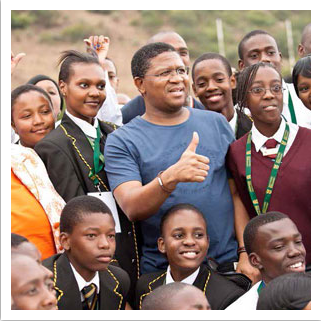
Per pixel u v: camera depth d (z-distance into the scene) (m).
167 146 4.16
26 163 4.00
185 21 28.80
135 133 4.19
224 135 4.32
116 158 4.11
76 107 4.34
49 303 2.93
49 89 5.52
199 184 4.11
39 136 4.50
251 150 4.16
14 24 26.73
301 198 4.02
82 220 3.61
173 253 3.87
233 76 5.08
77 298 3.58
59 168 4.11
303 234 4.01
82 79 4.33
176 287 3.27
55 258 3.72
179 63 4.19
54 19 27.78
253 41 5.75
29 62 23.78
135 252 4.17
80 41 26.56
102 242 3.61
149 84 4.18
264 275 3.78
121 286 3.80
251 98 4.11
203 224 3.92
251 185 4.09
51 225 3.89
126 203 3.89
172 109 4.19
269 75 4.10
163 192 3.76
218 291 3.82
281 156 4.08
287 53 23.80
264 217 3.82
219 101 4.89
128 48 26.38
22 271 2.94
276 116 4.09
